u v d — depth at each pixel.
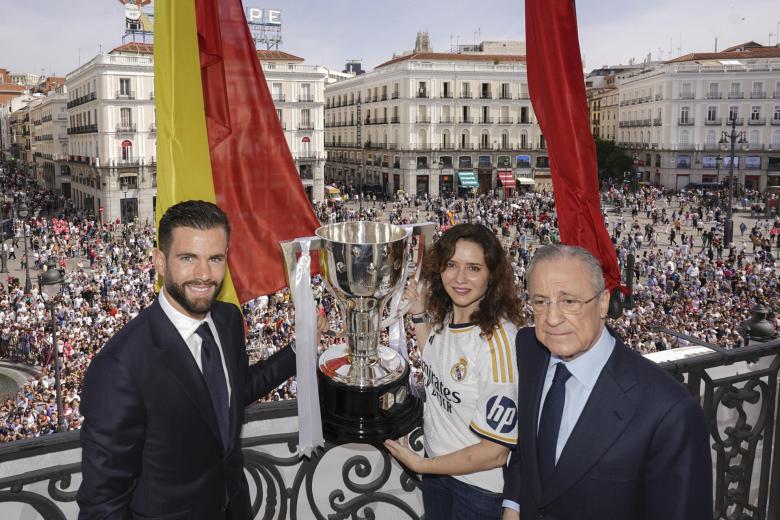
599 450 2.33
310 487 3.19
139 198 50.19
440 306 3.07
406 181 63.03
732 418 5.28
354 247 2.64
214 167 3.69
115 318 21.30
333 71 99.31
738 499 3.66
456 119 63.41
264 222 3.82
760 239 34.66
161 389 2.34
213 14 3.59
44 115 80.56
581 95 4.06
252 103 3.79
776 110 62.72
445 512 3.21
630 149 72.94
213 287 2.39
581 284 2.30
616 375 2.39
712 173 64.44
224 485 2.55
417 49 71.56
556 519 2.46
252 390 2.93
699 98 63.84
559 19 4.00
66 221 47.47
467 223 2.89
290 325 19.08
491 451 2.70
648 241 39.44
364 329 2.84
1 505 3.87
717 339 17.83
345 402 2.79
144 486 2.38
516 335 2.79
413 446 3.45
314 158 55.78
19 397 15.34
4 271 32.41
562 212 4.16
